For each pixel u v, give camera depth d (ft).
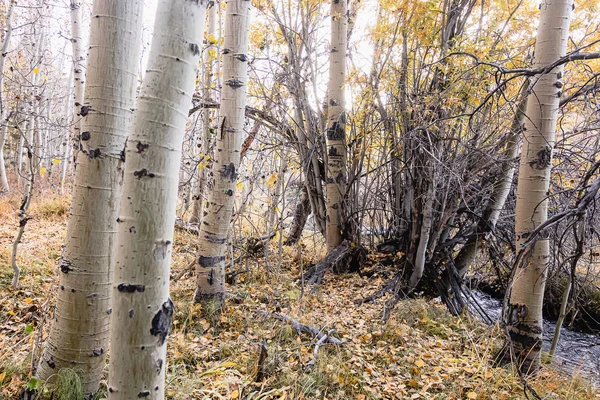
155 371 4.27
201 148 21.33
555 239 12.72
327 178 18.90
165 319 4.31
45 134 43.47
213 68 21.16
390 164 19.21
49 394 6.33
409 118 15.88
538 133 10.05
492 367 10.76
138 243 4.08
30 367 7.22
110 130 6.34
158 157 4.10
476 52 13.02
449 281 17.16
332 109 18.28
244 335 10.83
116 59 6.28
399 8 14.80
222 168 11.51
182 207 28.58
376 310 14.32
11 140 52.31
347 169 18.98
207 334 10.57
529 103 10.29
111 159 6.43
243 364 9.11
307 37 18.07
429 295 17.22
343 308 14.38
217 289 11.96
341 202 18.79
